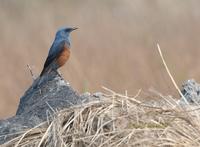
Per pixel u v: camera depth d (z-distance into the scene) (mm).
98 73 16703
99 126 8328
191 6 24422
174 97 10695
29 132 8664
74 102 9477
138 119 8477
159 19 23484
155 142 8109
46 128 8742
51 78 10500
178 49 19078
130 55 18453
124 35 21266
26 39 22297
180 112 8680
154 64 17656
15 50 19875
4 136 8766
